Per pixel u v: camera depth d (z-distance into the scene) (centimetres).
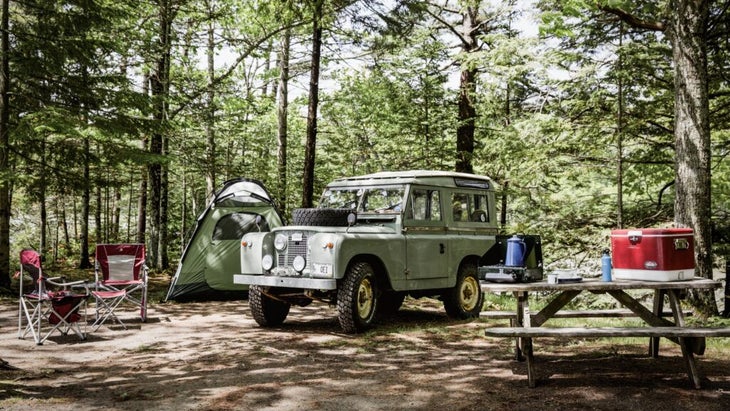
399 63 1583
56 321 720
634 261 514
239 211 1101
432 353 616
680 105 870
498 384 484
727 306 898
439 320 859
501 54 1237
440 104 1653
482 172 1566
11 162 1192
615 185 1402
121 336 720
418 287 800
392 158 1850
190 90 1623
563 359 575
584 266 1252
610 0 791
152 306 999
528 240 562
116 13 1195
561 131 1220
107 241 2481
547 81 1204
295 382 496
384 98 1714
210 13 1590
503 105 1584
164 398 450
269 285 740
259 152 2334
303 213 754
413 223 802
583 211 1339
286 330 764
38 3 1131
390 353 617
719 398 434
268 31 1762
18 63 1141
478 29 1575
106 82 1218
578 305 1155
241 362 576
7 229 1150
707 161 852
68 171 1266
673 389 458
